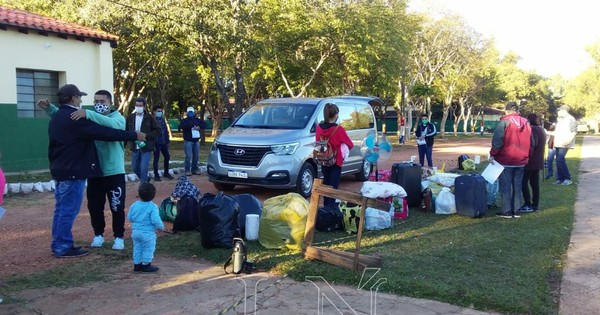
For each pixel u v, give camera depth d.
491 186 9.35
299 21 23.95
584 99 65.25
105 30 20.09
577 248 6.68
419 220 8.30
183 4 19.31
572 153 23.56
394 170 9.33
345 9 24.36
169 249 6.60
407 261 5.96
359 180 12.99
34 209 9.19
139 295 5.04
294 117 10.94
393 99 40.91
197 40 21.80
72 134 6.03
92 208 6.61
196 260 6.19
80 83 15.79
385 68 27.53
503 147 8.42
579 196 10.84
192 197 7.53
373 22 25.25
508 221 8.25
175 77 35.47
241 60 22.84
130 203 9.78
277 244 6.52
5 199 10.12
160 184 12.31
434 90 41.31
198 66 27.58
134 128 10.67
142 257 5.69
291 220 6.50
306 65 27.41
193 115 14.04
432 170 11.84
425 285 5.09
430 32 39.06
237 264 5.62
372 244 6.76
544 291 5.05
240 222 7.01
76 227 7.78
